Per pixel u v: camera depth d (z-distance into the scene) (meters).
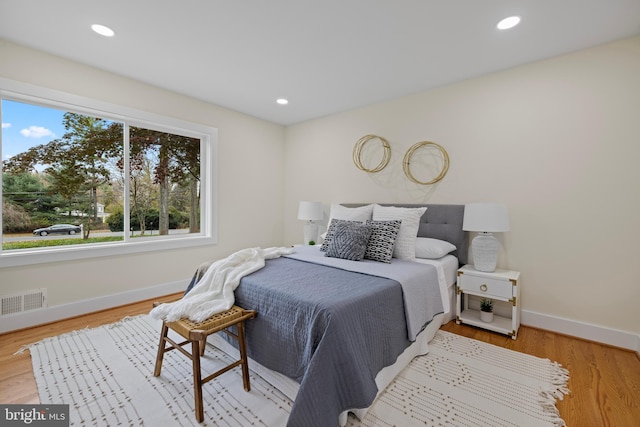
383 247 2.44
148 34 2.14
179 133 3.40
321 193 4.13
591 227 2.25
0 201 2.31
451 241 2.84
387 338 1.61
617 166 2.15
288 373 1.48
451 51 2.33
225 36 2.16
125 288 2.93
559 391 1.63
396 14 1.88
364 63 2.55
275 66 2.62
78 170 2.72
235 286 1.84
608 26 1.96
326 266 2.22
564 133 2.35
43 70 2.39
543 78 2.43
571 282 2.34
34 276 2.40
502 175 2.64
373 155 3.55
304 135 4.32
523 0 1.72
